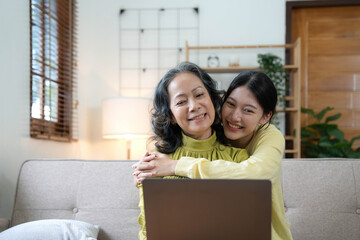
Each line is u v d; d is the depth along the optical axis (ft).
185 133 3.43
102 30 11.89
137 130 9.60
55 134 8.57
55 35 8.74
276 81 10.55
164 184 2.36
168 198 2.39
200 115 3.04
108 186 5.11
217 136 3.53
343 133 10.57
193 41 11.72
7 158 6.39
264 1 11.60
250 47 11.14
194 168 2.88
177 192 2.36
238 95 3.28
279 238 3.12
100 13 11.91
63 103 9.21
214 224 2.39
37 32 7.55
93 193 5.09
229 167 2.86
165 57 11.75
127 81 11.78
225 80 11.55
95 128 11.30
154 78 11.75
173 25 11.78
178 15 11.79
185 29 11.75
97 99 11.60
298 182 4.95
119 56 11.83
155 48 11.78
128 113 9.61
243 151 3.41
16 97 6.76
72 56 9.51
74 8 9.74
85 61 10.77
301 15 11.71
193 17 11.75
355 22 11.51
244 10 11.64
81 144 10.30
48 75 8.38
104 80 11.75
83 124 10.48
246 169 2.84
